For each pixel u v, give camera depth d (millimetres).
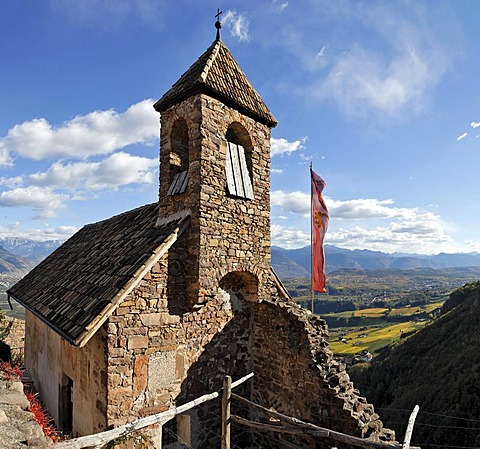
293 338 8602
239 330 9422
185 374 8039
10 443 4176
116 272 7855
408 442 5469
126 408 6953
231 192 8641
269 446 8930
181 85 8961
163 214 9070
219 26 10266
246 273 9203
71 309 7793
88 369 7633
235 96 8992
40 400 11516
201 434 8273
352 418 7078
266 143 10039
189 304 7996
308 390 8078
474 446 16266
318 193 11461
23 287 14266
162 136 9453
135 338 7152
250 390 9617
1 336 16953
